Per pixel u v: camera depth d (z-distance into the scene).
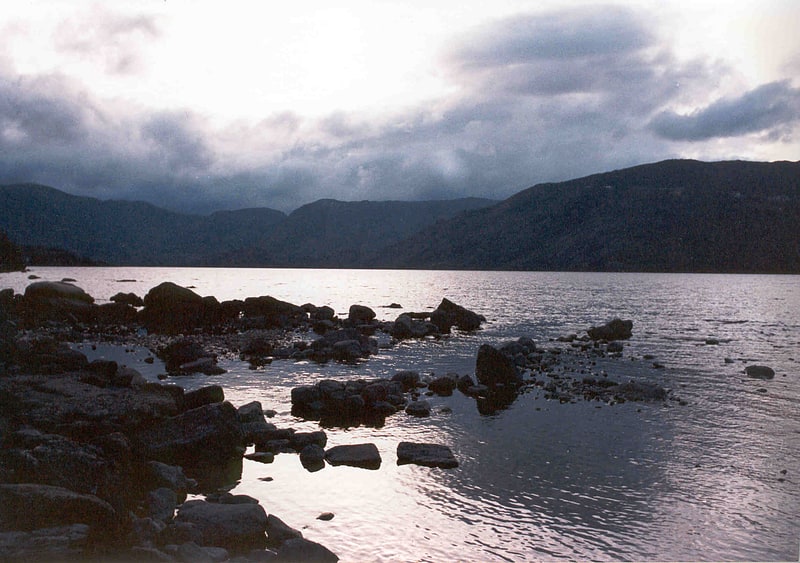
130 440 16.16
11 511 10.30
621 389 24.95
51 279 142.75
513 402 23.69
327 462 16.48
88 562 9.77
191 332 45.97
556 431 19.44
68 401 17.47
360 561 11.09
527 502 13.73
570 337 43.69
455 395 25.03
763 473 15.57
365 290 120.50
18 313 44.41
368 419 21.08
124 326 47.84
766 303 88.19
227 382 27.19
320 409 22.06
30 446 13.54
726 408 22.47
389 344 40.72
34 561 9.51
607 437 18.78
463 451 17.47
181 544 10.93
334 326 48.78
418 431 19.55
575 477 15.27
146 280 153.38
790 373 30.08
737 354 36.62
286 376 28.80
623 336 44.28
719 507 13.46
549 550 11.55
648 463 16.34
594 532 12.28
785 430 19.50
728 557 11.27
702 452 17.25
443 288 131.88
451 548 11.65
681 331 50.31
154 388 19.34
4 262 189.00
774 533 12.22
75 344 38.19
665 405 22.98
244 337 43.09
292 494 14.30
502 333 48.41
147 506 12.40
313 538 12.04
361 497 14.07
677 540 11.96
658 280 188.25
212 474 15.70
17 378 19.11
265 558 10.73
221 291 110.44
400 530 12.37
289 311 54.84
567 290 124.88
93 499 10.73
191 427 16.69
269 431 18.52
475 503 13.71
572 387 26.27
